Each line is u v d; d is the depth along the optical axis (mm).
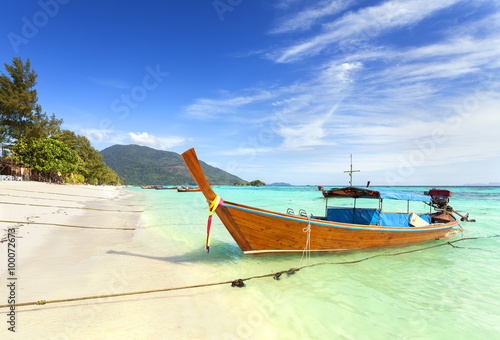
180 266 7438
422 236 10617
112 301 5023
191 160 6812
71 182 56969
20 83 42438
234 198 42938
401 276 7270
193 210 22703
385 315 5109
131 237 11031
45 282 5598
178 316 4633
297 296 5781
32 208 14680
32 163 40344
